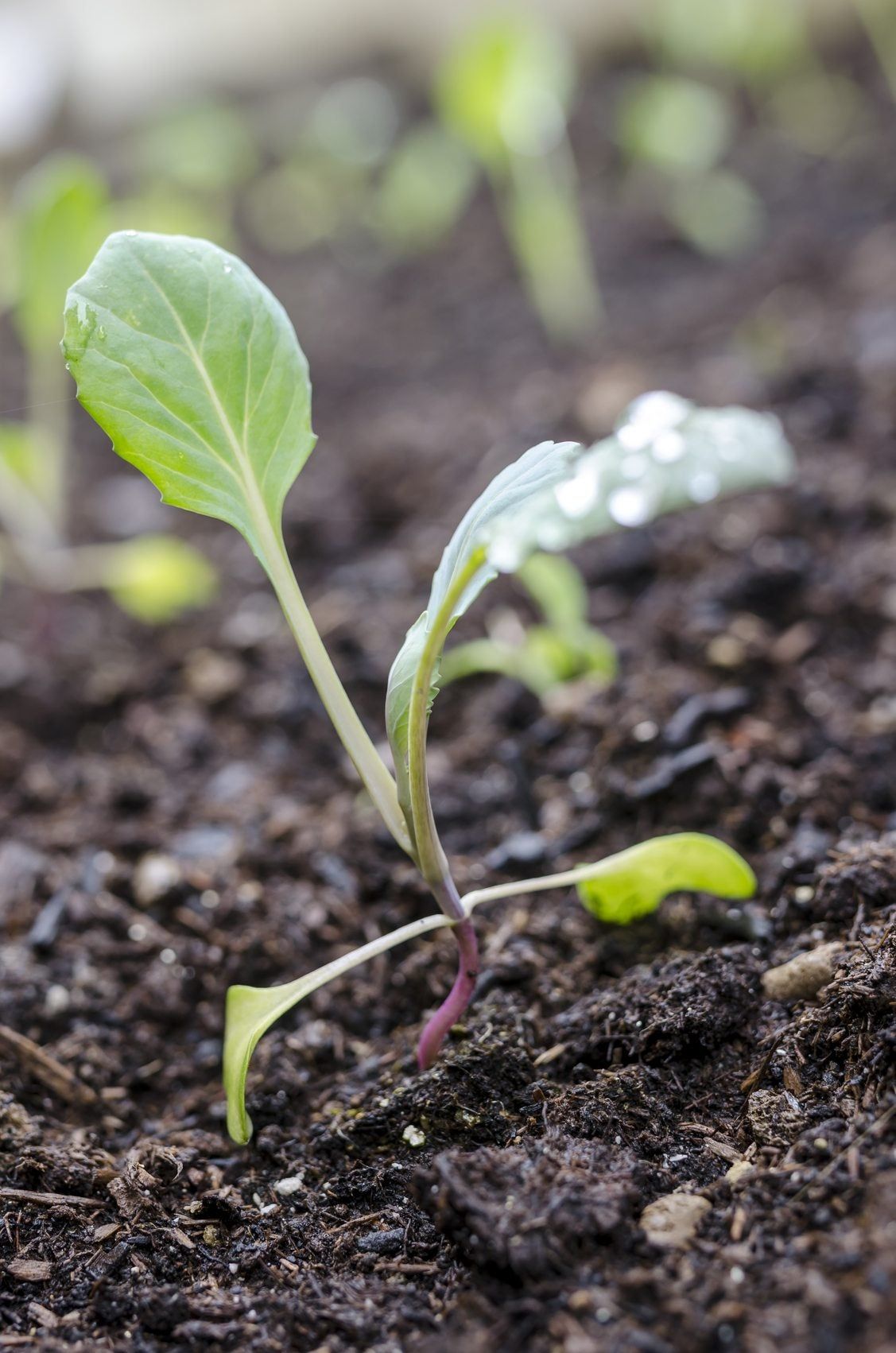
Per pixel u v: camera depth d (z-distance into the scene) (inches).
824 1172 10.4
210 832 13.5
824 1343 9.8
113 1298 10.7
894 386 17.3
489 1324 10.2
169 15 31.9
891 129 27.6
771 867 12.3
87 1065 12.0
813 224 24.4
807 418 17.3
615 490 11.9
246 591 17.4
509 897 12.6
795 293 21.6
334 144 29.2
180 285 10.8
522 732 14.0
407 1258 10.7
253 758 14.4
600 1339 10.0
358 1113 11.4
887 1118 10.5
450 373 22.4
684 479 12.0
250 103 33.1
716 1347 9.9
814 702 13.5
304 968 12.4
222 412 10.8
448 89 21.0
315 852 13.1
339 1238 10.9
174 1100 11.9
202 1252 10.9
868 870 11.7
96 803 14.0
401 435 19.9
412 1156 11.1
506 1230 10.2
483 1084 11.2
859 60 30.8
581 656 14.1
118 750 14.7
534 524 11.8
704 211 25.5
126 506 20.0
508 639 14.9
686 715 13.2
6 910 13.0
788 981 11.4
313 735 14.4
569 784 13.4
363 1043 12.0
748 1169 10.6
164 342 10.7
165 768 14.4
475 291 25.4
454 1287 10.5
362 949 10.9
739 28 28.1
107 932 12.8
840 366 18.1
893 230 23.0
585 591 15.3
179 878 13.0
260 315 10.9
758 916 12.0
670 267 24.6
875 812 12.5
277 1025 12.1
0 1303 10.7
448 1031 11.3
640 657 14.3
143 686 15.5
